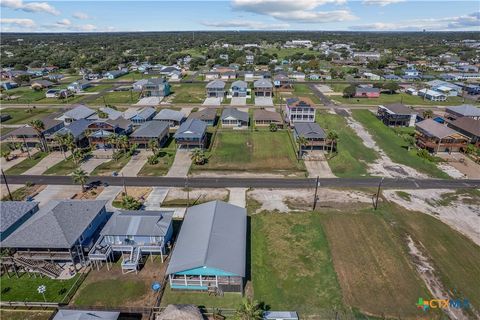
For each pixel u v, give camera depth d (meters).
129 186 73.94
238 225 54.69
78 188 73.31
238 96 162.00
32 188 73.44
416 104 149.12
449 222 60.69
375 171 81.31
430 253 52.53
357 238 56.12
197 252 46.66
